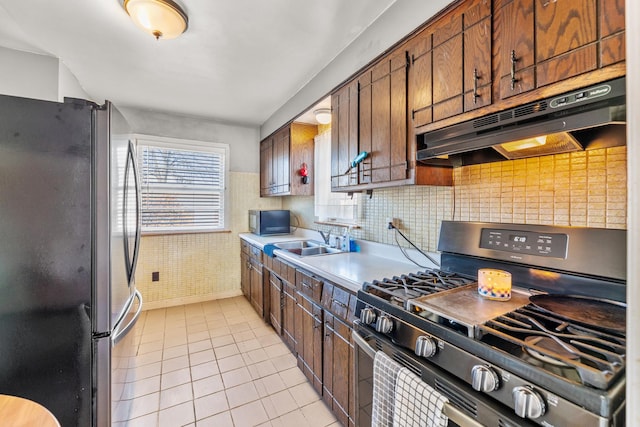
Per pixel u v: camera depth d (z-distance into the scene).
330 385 1.63
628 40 0.42
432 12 1.30
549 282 1.06
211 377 1.99
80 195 1.18
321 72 2.26
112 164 1.25
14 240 1.12
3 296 1.11
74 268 1.17
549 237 1.09
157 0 1.44
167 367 2.11
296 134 2.96
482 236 1.30
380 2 1.52
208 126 3.56
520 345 0.69
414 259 1.77
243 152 3.79
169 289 3.36
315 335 1.79
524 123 0.97
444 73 1.25
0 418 0.71
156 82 2.49
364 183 1.76
